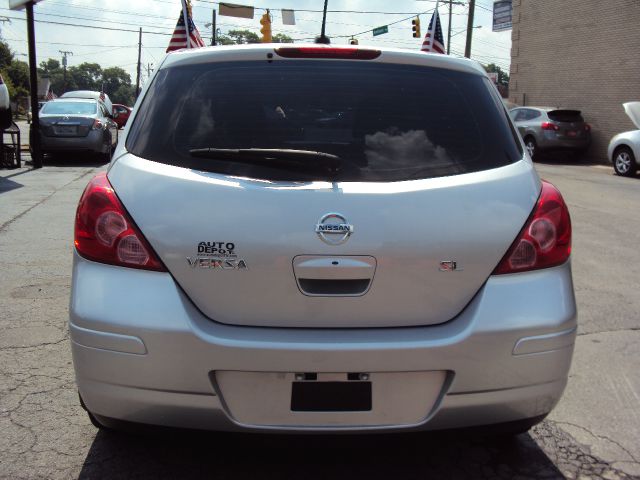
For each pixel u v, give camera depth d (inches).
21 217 319.0
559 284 95.3
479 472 109.7
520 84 908.6
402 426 90.6
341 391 89.1
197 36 200.4
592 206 407.8
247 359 87.4
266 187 91.2
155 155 97.3
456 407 90.7
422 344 88.4
